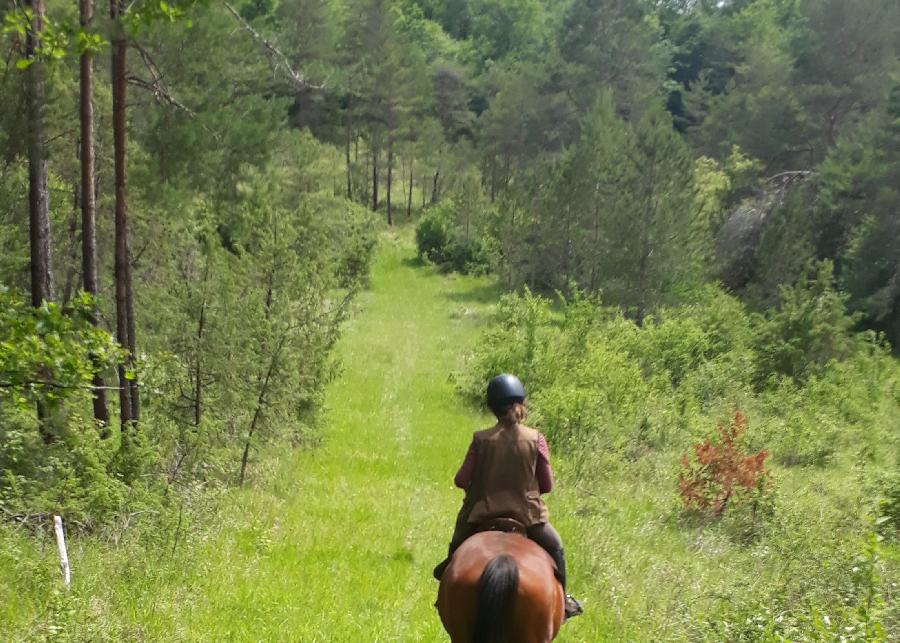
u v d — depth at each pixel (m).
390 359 26.00
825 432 18.55
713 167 50.75
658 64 72.56
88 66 10.44
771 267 36.84
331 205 42.41
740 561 10.10
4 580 7.28
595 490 13.65
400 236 60.38
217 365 12.72
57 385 7.07
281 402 13.42
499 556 4.44
